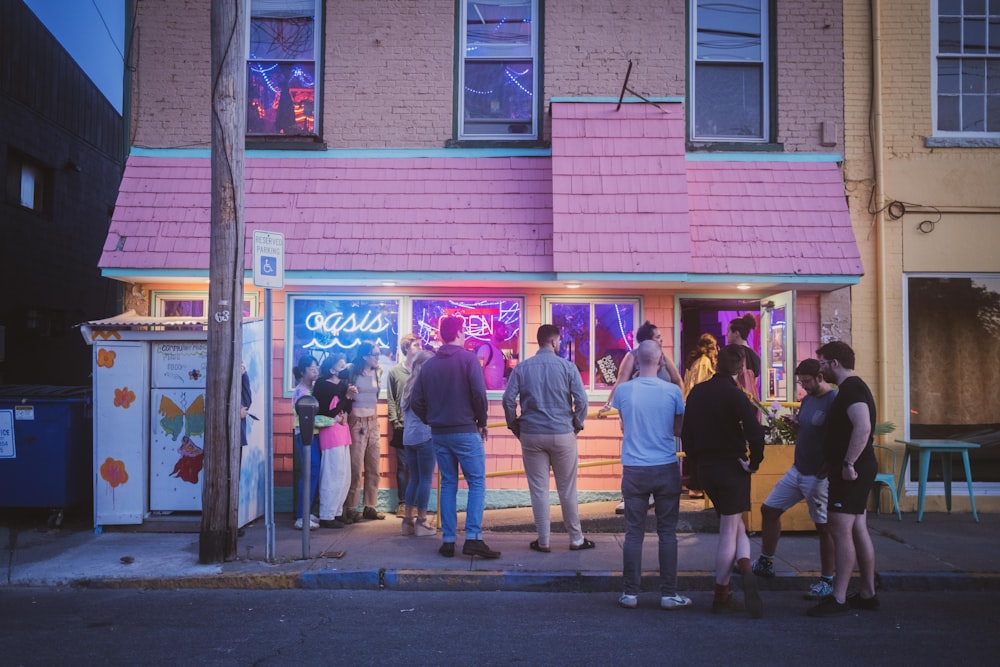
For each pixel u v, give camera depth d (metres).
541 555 7.23
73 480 8.58
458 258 8.98
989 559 7.11
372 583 6.56
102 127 17.42
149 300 9.56
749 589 5.73
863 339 9.51
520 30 9.92
